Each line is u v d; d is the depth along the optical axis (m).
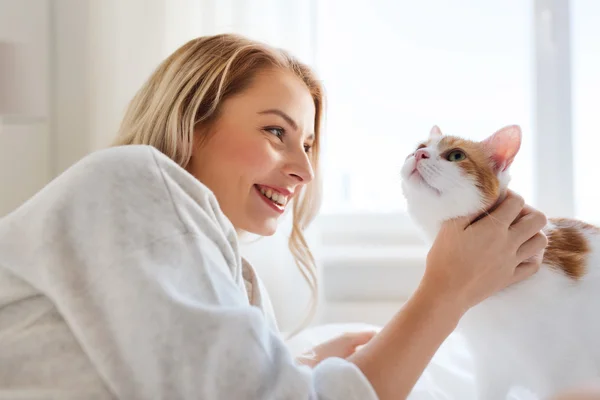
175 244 0.56
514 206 0.77
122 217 0.56
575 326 0.81
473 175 0.86
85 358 0.58
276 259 1.57
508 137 0.89
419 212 0.92
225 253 0.64
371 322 1.71
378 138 1.88
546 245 0.80
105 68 1.71
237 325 0.52
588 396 0.63
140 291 0.52
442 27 1.84
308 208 1.20
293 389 0.53
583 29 1.79
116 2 1.71
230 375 0.51
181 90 0.85
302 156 0.89
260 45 0.92
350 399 0.55
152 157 0.63
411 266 1.70
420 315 0.67
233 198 0.85
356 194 1.90
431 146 0.95
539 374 0.82
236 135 0.85
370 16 1.87
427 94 1.86
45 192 0.62
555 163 1.75
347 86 1.88
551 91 1.75
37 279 0.58
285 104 0.87
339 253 1.74
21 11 1.79
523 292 0.81
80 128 1.80
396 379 0.62
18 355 0.58
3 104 1.59
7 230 0.62
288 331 1.53
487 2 1.82
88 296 0.54
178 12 1.68
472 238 0.72
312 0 1.68
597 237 0.93
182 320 0.52
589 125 1.79
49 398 0.55
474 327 0.86
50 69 1.80
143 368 0.51
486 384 0.89
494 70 1.83
